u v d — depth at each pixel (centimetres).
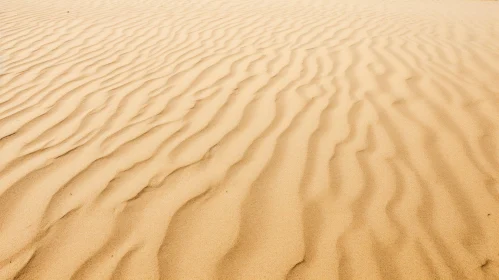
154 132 254
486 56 406
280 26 540
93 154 229
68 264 158
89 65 388
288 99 301
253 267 158
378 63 382
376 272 156
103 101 301
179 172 214
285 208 189
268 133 252
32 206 187
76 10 645
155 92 318
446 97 302
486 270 157
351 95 307
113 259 161
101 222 179
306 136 248
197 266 159
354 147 236
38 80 347
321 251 165
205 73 360
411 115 274
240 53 419
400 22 570
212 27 536
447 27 541
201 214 185
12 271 155
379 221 180
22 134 251
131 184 204
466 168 216
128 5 691
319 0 771
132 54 422
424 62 386
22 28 526
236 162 222
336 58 399
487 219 181
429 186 203
